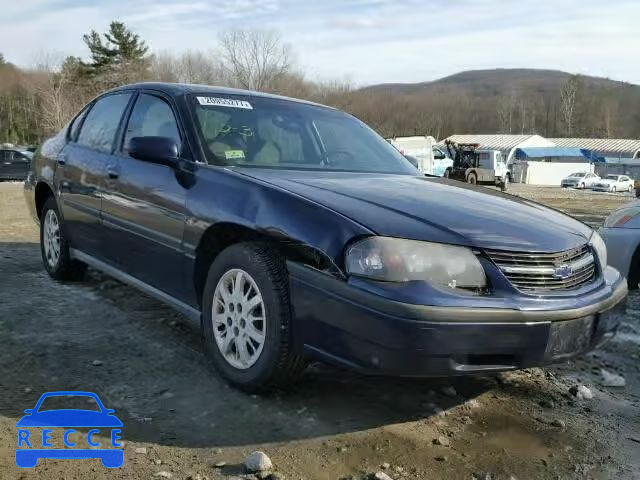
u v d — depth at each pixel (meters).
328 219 2.87
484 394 3.46
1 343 3.70
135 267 3.95
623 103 107.56
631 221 5.61
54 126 44.16
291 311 2.94
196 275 3.43
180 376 3.37
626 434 3.10
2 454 2.54
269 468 2.52
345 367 2.76
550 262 2.95
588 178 47.94
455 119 97.81
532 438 2.98
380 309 2.63
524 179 60.09
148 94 4.29
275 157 3.85
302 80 43.19
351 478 2.51
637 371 4.01
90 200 4.39
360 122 4.85
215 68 44.25
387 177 3.89
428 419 3.09
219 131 3.81
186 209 3.43
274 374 3.01
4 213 9.89
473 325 2.67
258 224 3.06
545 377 3.79
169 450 2.64
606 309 3.15
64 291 4.86
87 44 55.75
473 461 2.72
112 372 3.38
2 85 64.31
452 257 2.75
